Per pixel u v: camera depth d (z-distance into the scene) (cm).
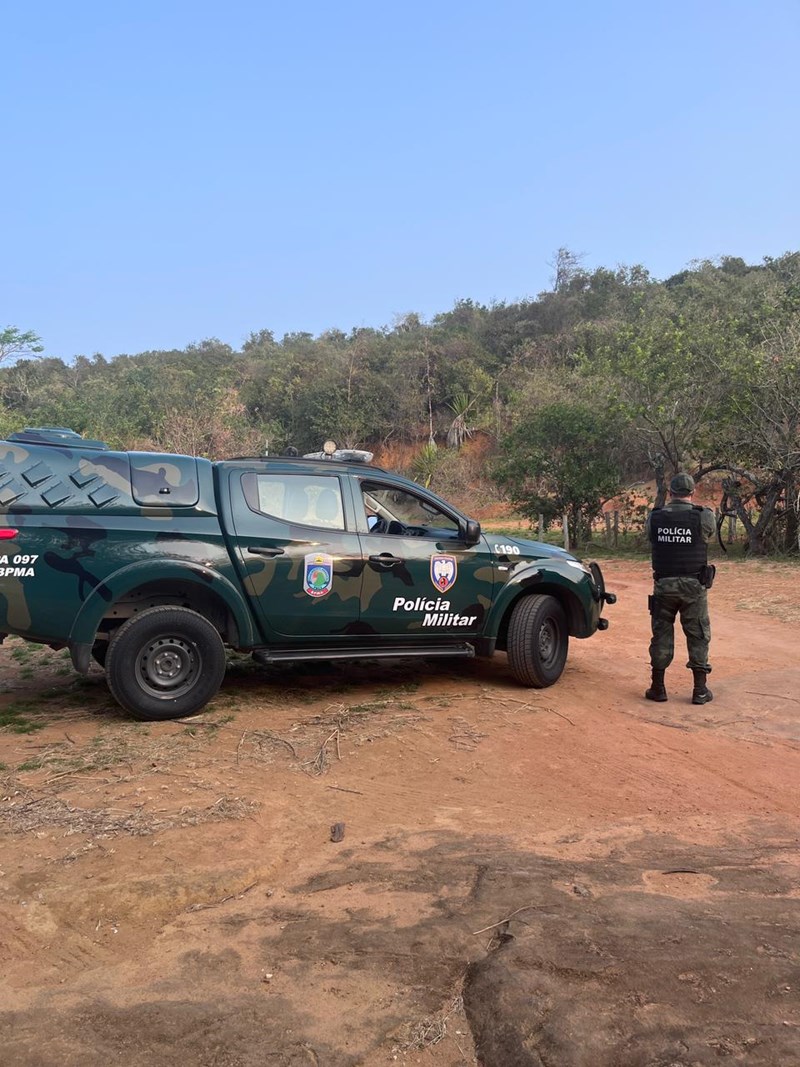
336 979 276
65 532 538
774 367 1598
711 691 680
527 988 262
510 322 5103
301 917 319
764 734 574
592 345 3656
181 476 585
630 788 474
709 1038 238
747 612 1070
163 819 405
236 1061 238
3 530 524
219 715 587
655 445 1912
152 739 530
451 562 649
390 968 281
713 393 1734
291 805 433
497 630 675
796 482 1656
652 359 1780
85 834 385
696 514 640
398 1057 240
